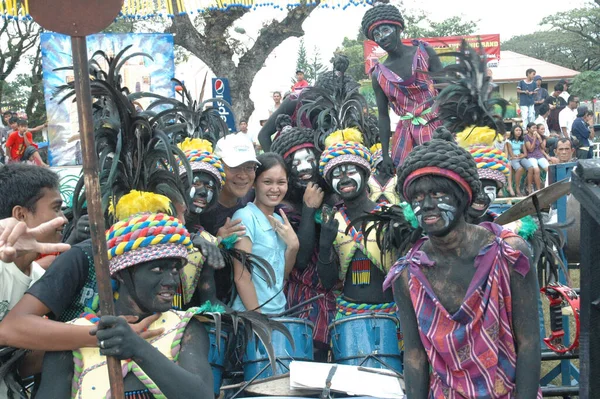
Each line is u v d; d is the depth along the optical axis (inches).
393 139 216.2
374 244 168.2
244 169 170.4
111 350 90.3
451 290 102.5
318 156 188.4
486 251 100.3
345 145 171.9
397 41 213.5
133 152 120.0
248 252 164.9
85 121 85.2
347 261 172.1
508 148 484.1
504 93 1064.8
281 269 172.6
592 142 553.3
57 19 83.6
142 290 103.7
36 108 841.5
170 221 105.6
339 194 172.7
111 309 89.7
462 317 100.0
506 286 100.0
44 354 108.5
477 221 146.9
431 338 102.0
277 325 122.1
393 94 212.1
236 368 171.6
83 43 85.0
